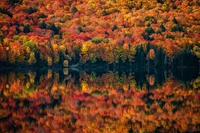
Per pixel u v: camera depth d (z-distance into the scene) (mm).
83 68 171375
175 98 86188
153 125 62594
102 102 81625
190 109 73750
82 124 63312
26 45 161125
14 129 58875
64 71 158875
